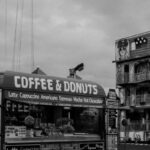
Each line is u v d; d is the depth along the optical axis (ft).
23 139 25.94
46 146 27.12
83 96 29.30
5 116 25.17
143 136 134.21
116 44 157.99
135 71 149.89
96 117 30.32
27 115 26.25
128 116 137.49
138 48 149.38
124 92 153.48
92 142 29.78
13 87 25.49
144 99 144.15
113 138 31.19
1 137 24.85
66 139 28.25
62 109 28.30
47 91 27.14
